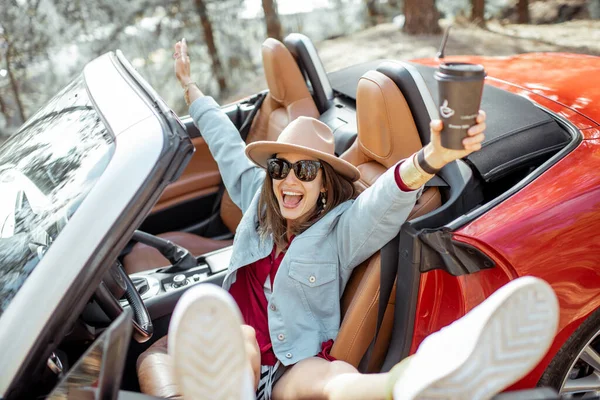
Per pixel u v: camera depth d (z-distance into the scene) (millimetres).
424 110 2133
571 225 1922
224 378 1266
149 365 1893
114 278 1889
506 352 1271
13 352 1297
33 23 8516
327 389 1806
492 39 9266
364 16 11328
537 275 1871
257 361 1961
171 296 2316
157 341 2090
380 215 1902
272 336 2094
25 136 2086
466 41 9312
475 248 1851
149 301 2285
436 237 1842
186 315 1206
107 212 1414
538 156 2193
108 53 2305
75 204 1488
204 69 9438
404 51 9172
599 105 2363
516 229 1890
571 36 8734
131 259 3070
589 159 2088
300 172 2047
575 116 2320
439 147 1604
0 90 8523
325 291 2098
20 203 1660
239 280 2279
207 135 2645
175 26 9156
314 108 3061
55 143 1843
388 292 2033
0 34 8438
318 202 2182
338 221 2117
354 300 2035
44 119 2105
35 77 8680
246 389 1299
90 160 1614
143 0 8953
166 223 3385
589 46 8031
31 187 1702
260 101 3402
